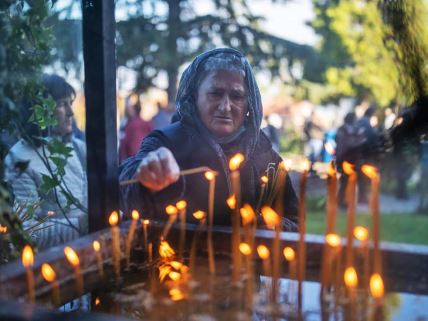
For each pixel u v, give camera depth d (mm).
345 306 942
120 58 7102
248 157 1589
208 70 1587
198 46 7375
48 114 1403
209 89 1564
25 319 667
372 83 7258
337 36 7844
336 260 1050
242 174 1564
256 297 975
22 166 1366
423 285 1029
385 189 6465
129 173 1428
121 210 1464
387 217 5219
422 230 4645
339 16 7668
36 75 1368
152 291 1001
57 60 1634
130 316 910
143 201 1396
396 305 949
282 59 7766
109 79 1223
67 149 1400
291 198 1627
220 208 1489
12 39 1277
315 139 7957
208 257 1190
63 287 977
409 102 1453
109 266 1109
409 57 1436
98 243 1090
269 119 6906
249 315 892
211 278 1063
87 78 1211
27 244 1039
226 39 7410
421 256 1056
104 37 1189
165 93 7379
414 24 1423
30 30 1321
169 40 7180
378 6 1509
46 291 932
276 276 996
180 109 1629
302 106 8633
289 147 8289
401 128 1442
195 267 1129
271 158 1655
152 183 1136
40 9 1341
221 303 938
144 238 1226
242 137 1612
